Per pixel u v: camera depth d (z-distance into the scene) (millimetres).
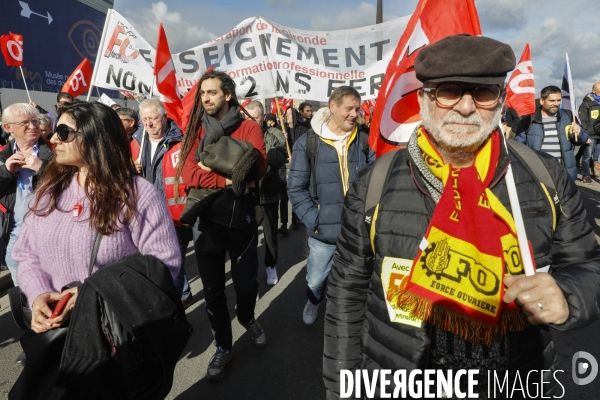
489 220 1150
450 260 1159
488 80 1152
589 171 9211
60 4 22031
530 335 1250
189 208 2549
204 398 2631
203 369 2939
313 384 2744
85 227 1603
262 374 2857
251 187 2711
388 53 4590
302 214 3047
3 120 3162
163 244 1678
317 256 3152
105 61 4836
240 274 2822
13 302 1698
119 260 1631
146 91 5020
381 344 1334
